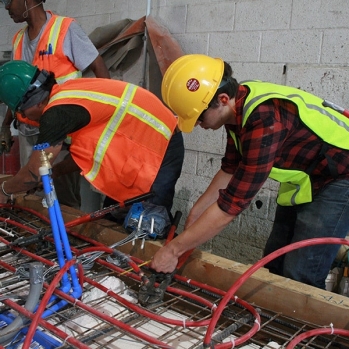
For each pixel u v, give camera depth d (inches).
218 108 48.4
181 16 104.3
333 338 43.5
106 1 120.4
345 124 54.0
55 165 73.9
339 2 81.4
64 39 79.9
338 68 83.3
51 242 62.0
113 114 56.7
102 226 67.5
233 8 95.3
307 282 56.9
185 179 107.9
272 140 43.5
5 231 65.2
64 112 50.8
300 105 47.7
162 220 62.7
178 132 82.0
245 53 95.0
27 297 44.4
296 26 87.3
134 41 104.9
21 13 79.9
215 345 37.6
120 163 59.7
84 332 42.4
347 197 54.3
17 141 119.9
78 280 48.2
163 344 38.5
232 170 59.3
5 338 38.5
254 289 50.6
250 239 98.5
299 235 57.2
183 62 50.0
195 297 47.6
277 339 45.4
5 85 54.2
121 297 46.9
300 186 55.7
